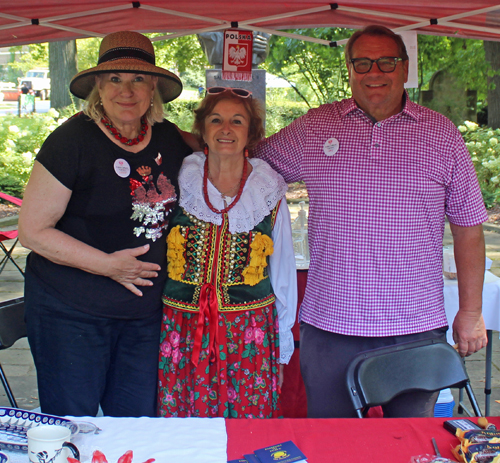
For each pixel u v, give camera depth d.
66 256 2.07
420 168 2.16
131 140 2.19
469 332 2.32
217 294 2.27
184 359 2.31
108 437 1.52
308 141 2.36
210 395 2.31
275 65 12.17
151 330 2.33
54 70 13.37
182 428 1.58
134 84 2.15
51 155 2.04
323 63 11.69
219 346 2.27
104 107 2.15
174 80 2.29
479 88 11.87
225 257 2.28
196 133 2.41
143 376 2.34
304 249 3.08
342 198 2.21
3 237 4.74
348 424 1.61
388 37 2.18
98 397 2.26
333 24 3.62
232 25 3.55
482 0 2.89
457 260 2.35
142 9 3.36
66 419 1.56
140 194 2.19
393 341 2.21
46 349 2.18
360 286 2.20
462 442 1.41
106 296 2.18
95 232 2.16
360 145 2.21
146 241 2.23
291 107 14.66
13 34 3.70
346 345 2.25
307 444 1.49
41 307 2.17
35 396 3.67
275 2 3.18
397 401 2.19
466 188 2.23
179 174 2.36
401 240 2.17
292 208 9.88
